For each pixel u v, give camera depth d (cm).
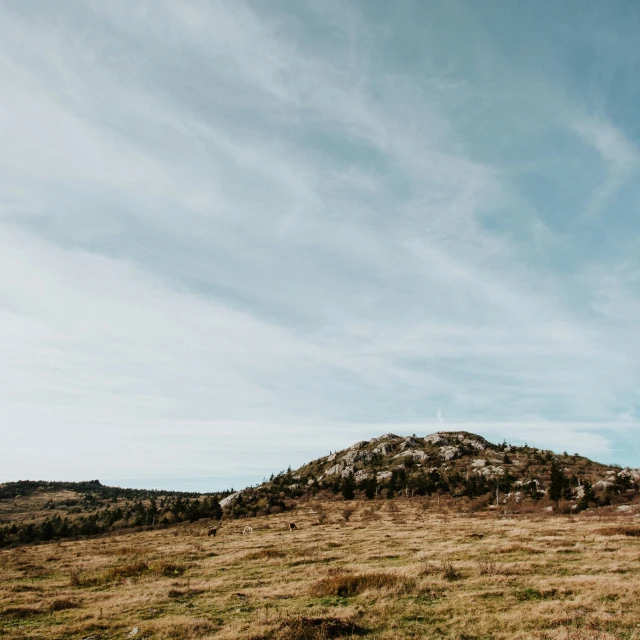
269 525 6581
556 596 1527
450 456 16850
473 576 1908
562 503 7331
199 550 3606
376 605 1507
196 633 1282
